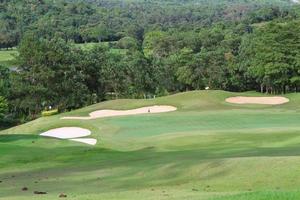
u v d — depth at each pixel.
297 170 21.39
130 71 114.06
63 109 107.06
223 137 39.59
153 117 57.25
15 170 30.66
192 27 197.12
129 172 25.69
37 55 104.38
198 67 116.06
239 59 114.88
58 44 114.94
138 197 18.41
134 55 123.12
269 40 98.56
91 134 50.12
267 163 22.73
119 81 112.88
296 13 194.75
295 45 98.06
